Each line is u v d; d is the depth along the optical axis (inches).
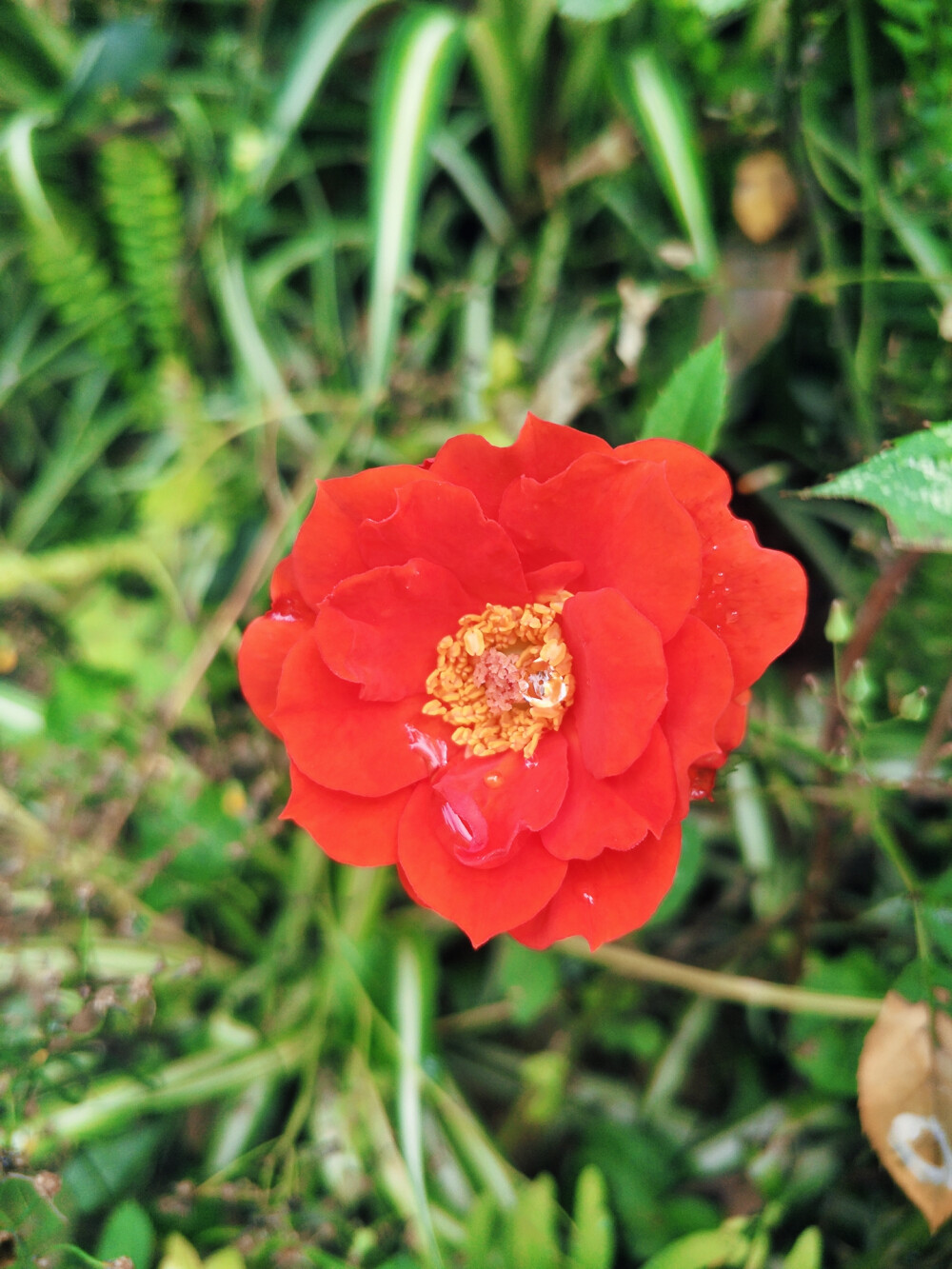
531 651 7.6
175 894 9.2
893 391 8.8
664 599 6.8
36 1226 7.8
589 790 7.2
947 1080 7.5
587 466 6.8
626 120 9.2
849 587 9.1
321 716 7.3
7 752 9.2
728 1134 8.8
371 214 8.9
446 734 7.5
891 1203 8.4
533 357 9.8
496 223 9.9
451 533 7.1
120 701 9.5
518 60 9.2
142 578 10.5
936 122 8.1
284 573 7.4
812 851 9.0
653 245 9.3
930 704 8.8
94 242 10.1
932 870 9.1
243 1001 9.5
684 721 6.8
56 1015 8.1
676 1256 7.7
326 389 10.2
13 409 10.7
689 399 7.7
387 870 9.5
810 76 8.5
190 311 10.3
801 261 8.9
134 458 10.9
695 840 8.5
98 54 9.2
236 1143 8.9
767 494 9.4
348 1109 8.8
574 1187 8.8
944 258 8.5
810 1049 8.4
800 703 9.3
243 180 9.4
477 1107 9.5
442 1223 8.4
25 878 8.9
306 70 9.1
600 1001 9.2
